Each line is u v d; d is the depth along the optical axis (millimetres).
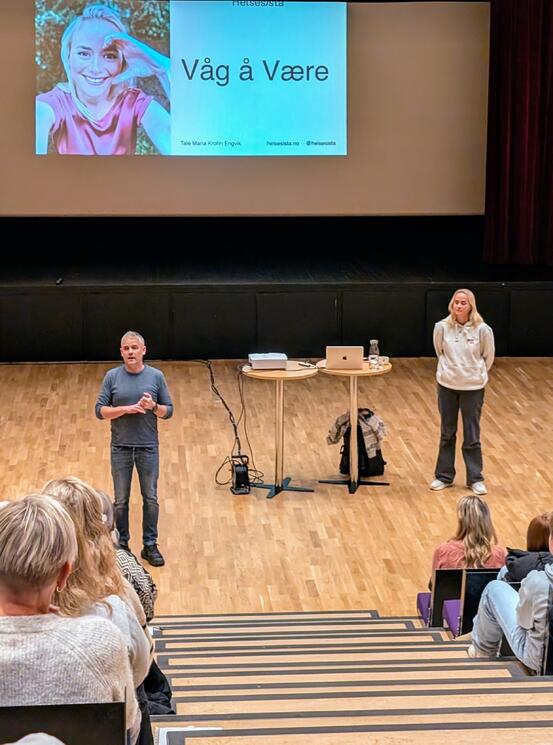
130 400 7336
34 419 10578
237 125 13250
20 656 1947
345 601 7027
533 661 3975
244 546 7844
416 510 8500
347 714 3225
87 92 12992
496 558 5844
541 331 12984
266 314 12750
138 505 8508
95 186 13375
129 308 12633
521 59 13141
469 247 14484
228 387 11711
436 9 13398
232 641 5398
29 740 1668
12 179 13297
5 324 12547
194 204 13500
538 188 13516
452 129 13656
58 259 13859
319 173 13562
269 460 9523
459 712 3227
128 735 2346
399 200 13758
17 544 1917
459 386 8703
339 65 13211
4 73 13070
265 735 2920
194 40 13008
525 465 9469
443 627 5668
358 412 9156
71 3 12844
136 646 2373
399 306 12844
